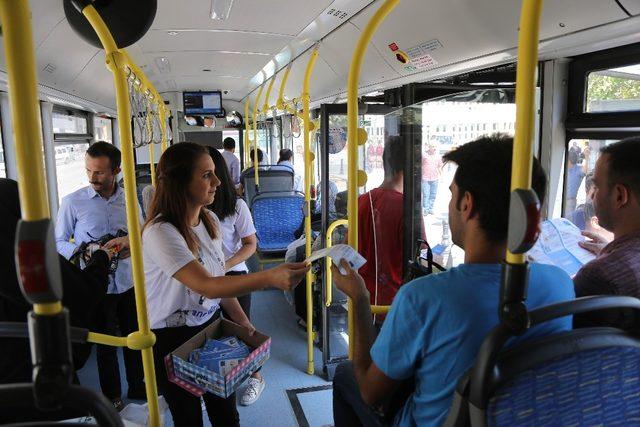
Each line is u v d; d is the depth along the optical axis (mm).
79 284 1736
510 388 907
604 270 1374
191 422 1990
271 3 2793
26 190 771
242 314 2348
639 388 1025
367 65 3541
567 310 953
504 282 903
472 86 2971
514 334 898
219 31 3516
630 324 1061
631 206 1391
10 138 3344
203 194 1928
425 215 2635
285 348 3965
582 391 974
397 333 1142
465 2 2209
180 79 6543
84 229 2957
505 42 2264
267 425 2928
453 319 1075
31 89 784
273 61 4820
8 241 1505
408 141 2631
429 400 1153
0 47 2465
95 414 817
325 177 3172
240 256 2943
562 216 2598
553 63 2449
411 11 2545
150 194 3166
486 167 1094
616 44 2098
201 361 1781
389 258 2881
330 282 3270
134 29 1656
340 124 3139
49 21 2641
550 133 2514
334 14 2926
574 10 1870
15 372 1542
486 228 1109
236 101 9234
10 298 1508
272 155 8484
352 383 1711
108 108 5867
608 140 2311
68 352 803
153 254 1820
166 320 1944
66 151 4723
